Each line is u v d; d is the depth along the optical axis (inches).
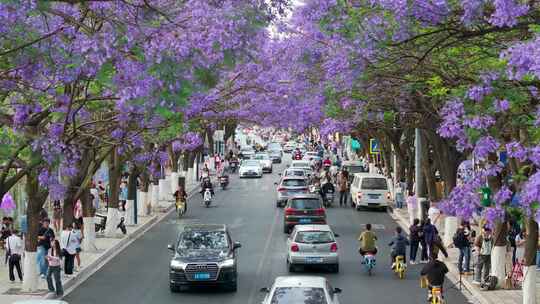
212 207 1998.0
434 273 854.5
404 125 1259.2
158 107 587.2
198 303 887.7
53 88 751.7
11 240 1015.6
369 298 909.2
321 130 1077.8
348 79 792.3
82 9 696.4
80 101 770.2
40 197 949.2
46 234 1048.2
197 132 1459.2
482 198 708.7
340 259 1201.4
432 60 747.4
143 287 990.4
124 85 584.4
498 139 675.4
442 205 664.4
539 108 610.9
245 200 2165.4
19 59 662.5
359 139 2672.2
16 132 729.0
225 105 1310.3
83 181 1103.6
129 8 624.4
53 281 1010.7
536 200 564.7
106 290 971.9
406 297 914.7
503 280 960.3
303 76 1045.8
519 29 647.1
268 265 1143.0
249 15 603.8
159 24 620.7
